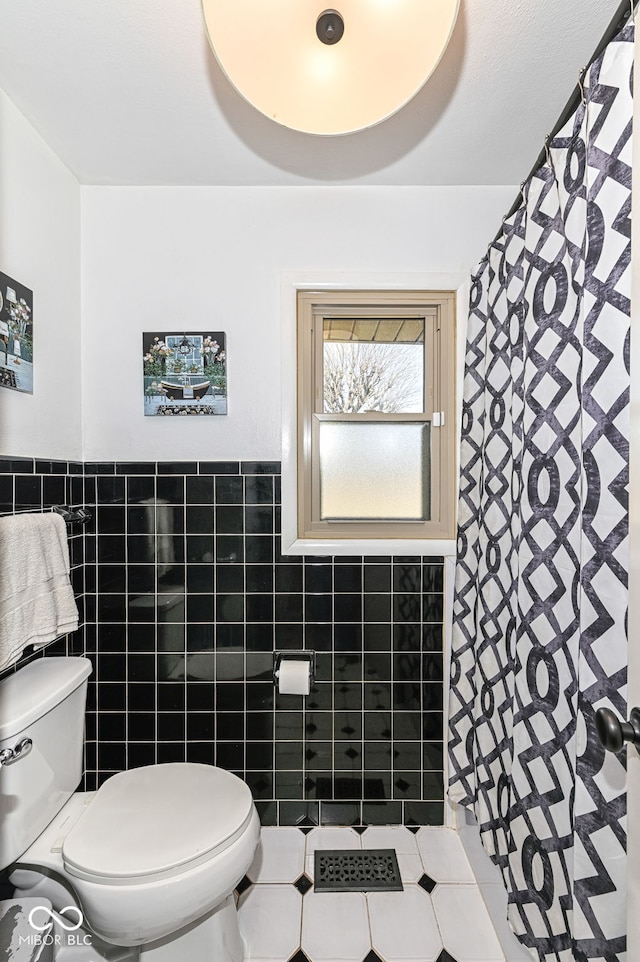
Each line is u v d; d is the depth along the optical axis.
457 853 1.61
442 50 0.84
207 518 1.72
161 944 1.15
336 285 1.70
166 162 1.58
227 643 1.73
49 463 1.51
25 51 1.17
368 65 0.86
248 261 1.71
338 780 1.72
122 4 1.05
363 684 1.73
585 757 0.78
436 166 1.60
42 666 1.40
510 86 1.27
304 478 1.76
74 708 1.38
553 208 1.00
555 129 0.94
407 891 1.46
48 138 1.46
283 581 1.72
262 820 1.72
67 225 1.61
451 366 1.75
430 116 1.37
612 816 0.74
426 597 1.72
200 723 1.73
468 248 1.71
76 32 1.12
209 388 1.70
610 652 0.75
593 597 0.78
